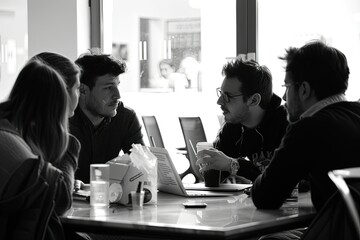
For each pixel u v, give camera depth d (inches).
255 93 145.8
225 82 147.3
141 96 298.4
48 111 94.9
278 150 103.7
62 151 97.3
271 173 103.1
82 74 141.9
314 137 100.7
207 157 133.7
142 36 293.6
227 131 156.9
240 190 128.4
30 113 94.7
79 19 275.7
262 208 105.1
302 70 107.0
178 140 290.2
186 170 237.3
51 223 92.8
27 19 282.2
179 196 122.5
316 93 106.7
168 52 289.6
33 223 88.4
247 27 254.5
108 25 287.9
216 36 272.2
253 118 148.8
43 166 91.5
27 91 95.3
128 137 153.6
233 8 265.0
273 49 252.7
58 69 108.9
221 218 95.7
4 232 87.7
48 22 278.4
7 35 293.9
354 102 108.2
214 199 118.1
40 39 279.6
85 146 145.6
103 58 142.8
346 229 85.2
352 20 243.4
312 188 102.8
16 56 292.0
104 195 108.7
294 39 251.4
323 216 88.5
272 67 249.4
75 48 274.5
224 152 156.2
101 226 94.4
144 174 110.7
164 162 122.9
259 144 150.0
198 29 279.3
